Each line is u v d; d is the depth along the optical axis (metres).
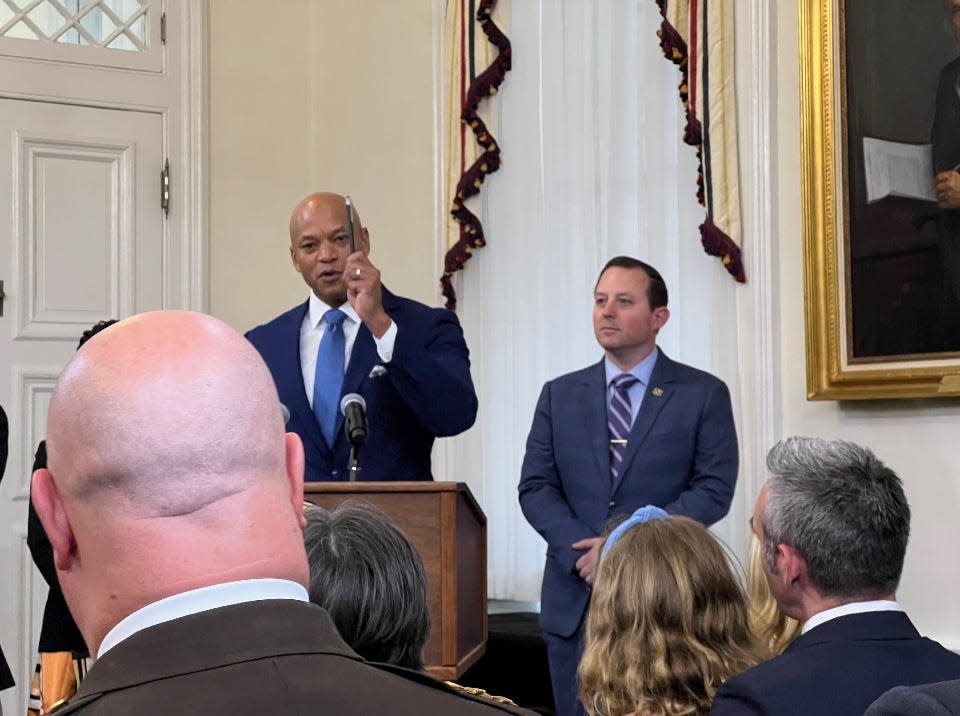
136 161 5.53
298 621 0.73
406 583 1.43
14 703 5.09
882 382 3.39
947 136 3.29
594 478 3.32
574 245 4.64
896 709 0.99
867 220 3.47
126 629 0.71
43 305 5.32
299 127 5.91
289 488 0.78
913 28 3.38
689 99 4.03
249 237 5.74
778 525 1.64
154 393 0.73
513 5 4.90
